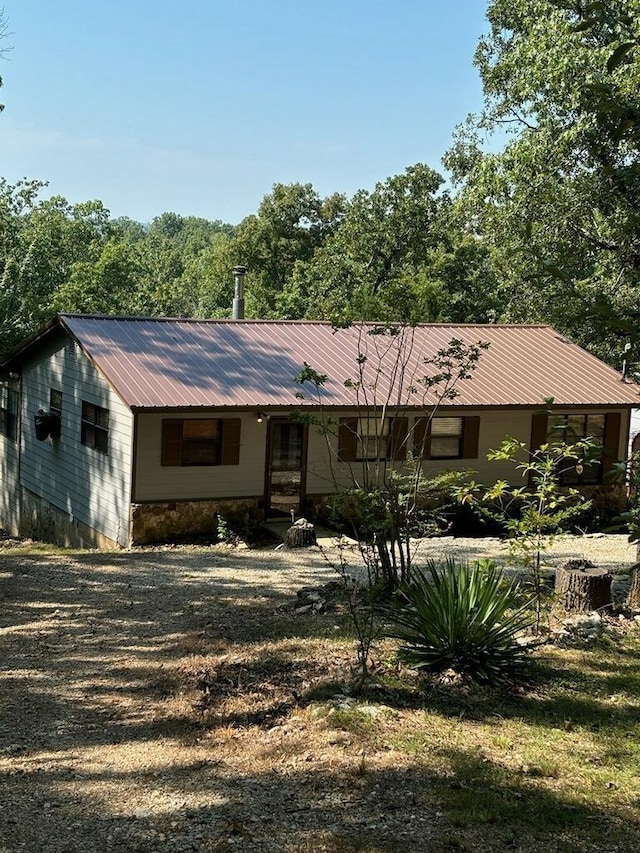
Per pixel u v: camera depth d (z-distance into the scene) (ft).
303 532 48.55
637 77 55.72
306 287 141.38
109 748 20.51
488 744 20.08
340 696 22.99
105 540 55.06
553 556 45.73
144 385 51.49
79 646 29.43
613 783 18.10
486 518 58.23
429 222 139.13
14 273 100.58
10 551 54.08
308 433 55.11
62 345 61.36
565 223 69.82
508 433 60.34
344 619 30.86
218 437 53.42
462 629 24.67
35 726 22.13
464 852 14.99
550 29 68.44
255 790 17.74
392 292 37.52
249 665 26.23
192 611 33.71
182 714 22.70
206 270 207.41
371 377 57.52
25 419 68.95
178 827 16.10
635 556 45.42
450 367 36.50
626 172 10.18
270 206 181.78
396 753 19.43
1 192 106.73
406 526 32.68
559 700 23.17
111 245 143.95
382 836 15.57
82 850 15.24
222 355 58.18
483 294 122.21
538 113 74.43
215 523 53.42
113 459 53.78
